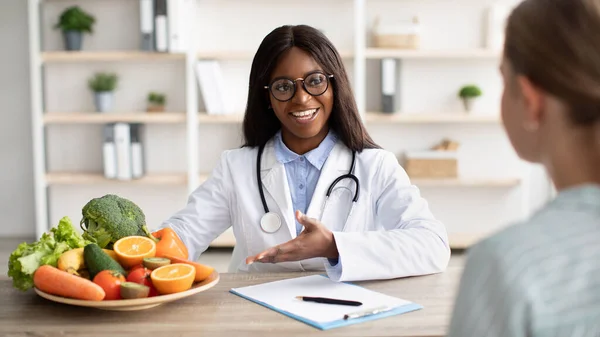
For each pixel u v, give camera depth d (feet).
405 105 13.58
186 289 3.95
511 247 1.91
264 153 5.70
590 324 1.79
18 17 14.11
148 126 13.91
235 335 3.42
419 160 13.21
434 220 5.11
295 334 3.43
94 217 4.47
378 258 4.44
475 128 13.74
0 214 14.56
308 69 5.27
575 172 2.00
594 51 1.88
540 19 1.99
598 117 1.90
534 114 2.06
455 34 13.35
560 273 1.84
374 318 3.67
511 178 13.58
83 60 13.29
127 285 3.75
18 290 4.36
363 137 5.65
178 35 12.73
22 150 14.40
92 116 13.09
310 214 5.48
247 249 5.65
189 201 5.86
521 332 1.81
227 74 13.66
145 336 3.43
